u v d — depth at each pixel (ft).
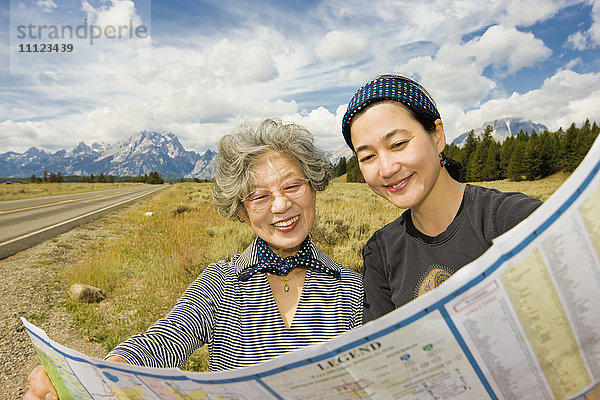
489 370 1.92
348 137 3.76
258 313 4.10
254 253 4.47
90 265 21.47
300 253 4.28
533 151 217.97
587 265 1.70
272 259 4.24
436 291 1.81
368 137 3.26
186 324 3.76
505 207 3.06
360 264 17.51
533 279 1.76
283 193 3.92
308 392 2.17
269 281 4.35
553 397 1.93
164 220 45.65
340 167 357.20
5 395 9.96
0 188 136.05
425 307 1.84
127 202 87.56
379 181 3.36
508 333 1.84
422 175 3.23
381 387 2.07
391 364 2.01
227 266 4.52
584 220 1.68
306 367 2.07
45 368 3.01
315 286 4.26
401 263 3.64
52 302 16.55
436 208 3.43
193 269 19.99
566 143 214.28
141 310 15.38
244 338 4.01
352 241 21.20
